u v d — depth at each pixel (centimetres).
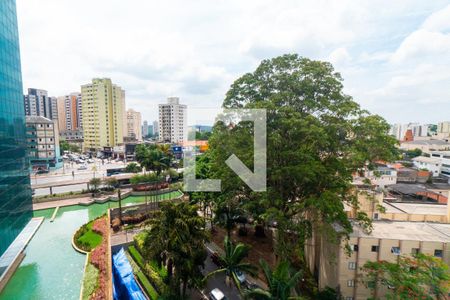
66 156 9862
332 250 2042
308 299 1931
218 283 2308
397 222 2288
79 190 5300
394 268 1662
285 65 2117
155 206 4166
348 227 1830
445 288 1551
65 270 2580
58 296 2195
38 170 6944
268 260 2645
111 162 8712
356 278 1939
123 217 3644
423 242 1853
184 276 1791
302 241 1912
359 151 1992
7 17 2616
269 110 1941
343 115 1975
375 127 1984
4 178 2389
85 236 3231
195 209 1889
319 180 1961
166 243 1716
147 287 2169
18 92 2864
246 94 2255
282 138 2012
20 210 2822
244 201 2455
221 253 2816
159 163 4262
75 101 13562
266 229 3450
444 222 2286
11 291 2256
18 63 2894
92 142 9969
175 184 5522
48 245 3133
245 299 1731
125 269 2328
